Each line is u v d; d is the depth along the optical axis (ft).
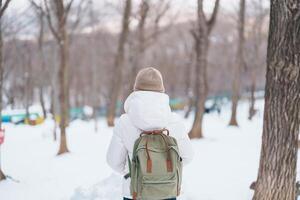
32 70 125.90
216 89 183.21
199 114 47.39
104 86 160.56
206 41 48.42
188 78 115.24
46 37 84.64
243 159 30.76
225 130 58.54
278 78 14.99
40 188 24.13
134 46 71.15
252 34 94.48
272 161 15.37
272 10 15.05
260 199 15.76
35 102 167.63
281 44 14.76
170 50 163.32
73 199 19.39
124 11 72.43
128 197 9.12
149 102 8.77
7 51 99.19
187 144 9.18
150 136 8.66
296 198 16.69
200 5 47.73
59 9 39.06
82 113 128.47
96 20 91.56
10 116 92.89
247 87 154.40
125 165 9.20
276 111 15.16
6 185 25.05
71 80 150.51
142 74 9.14
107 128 67.56
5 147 45.47
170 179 8.47
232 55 149.28
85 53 147.43
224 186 21.74
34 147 45.01
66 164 32.78
